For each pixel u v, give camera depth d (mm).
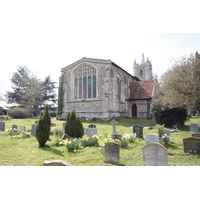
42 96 44656
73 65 26938
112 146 5758
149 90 27656
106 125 17062
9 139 9656
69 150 7172
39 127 7871
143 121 21266
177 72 12125
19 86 42312
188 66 11914
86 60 25328
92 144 8398
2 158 5902
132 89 29953
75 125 9789
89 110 24234
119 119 22953
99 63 24203
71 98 26562
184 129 14312
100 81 23812
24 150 7113
